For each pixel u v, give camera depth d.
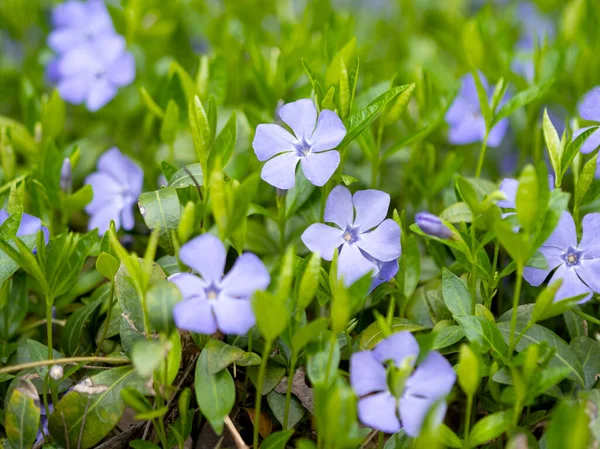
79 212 0.39
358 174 0.37
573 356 0.27
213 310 0.24
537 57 0.37
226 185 0.24
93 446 0.28
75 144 0.37
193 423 0.29
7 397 0.27
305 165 0.27
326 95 0.28
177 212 0.28
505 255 0.33
